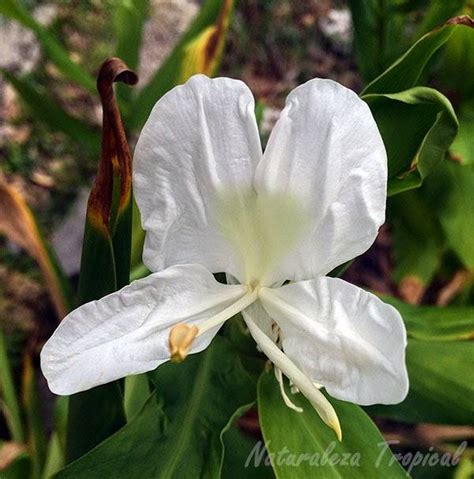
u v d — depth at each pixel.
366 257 0.32
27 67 0.33
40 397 0.28
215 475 0.16
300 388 0.13
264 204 0.13
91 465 0.16
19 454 0.23
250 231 0.13
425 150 0.15
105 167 0.14
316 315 0.13
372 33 0.22
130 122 0.24
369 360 0.12
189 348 0.12
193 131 0.12
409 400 0.19
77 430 0.17
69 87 0.33
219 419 0.17
